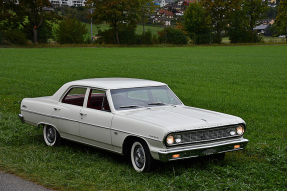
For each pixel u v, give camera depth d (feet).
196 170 19.66
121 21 292.61
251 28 329.31
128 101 21.88
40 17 264.11
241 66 113.50
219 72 93.25
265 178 18.66
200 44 315.37
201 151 18.90
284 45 287.28
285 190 17.06
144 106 22.17
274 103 46.91
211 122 19.51
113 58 147.13
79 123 22.75
